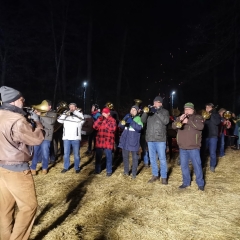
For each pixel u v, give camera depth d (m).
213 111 7.34
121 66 23.23
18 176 3.06
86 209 4.80
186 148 5.80
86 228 4.16
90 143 9.40
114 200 5.20
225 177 6.87
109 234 3.99
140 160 8.62
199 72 15.26
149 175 6.93
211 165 7.40
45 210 4.78
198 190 5.78
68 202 5.12
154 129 6.14
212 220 4.46
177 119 5.85
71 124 6.97
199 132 5.79
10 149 3.04
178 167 7.79
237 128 10.98
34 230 4.04
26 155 3.13
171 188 5.91
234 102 19.20
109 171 6.84
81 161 8.38
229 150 10.67
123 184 6.23
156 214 4.64
